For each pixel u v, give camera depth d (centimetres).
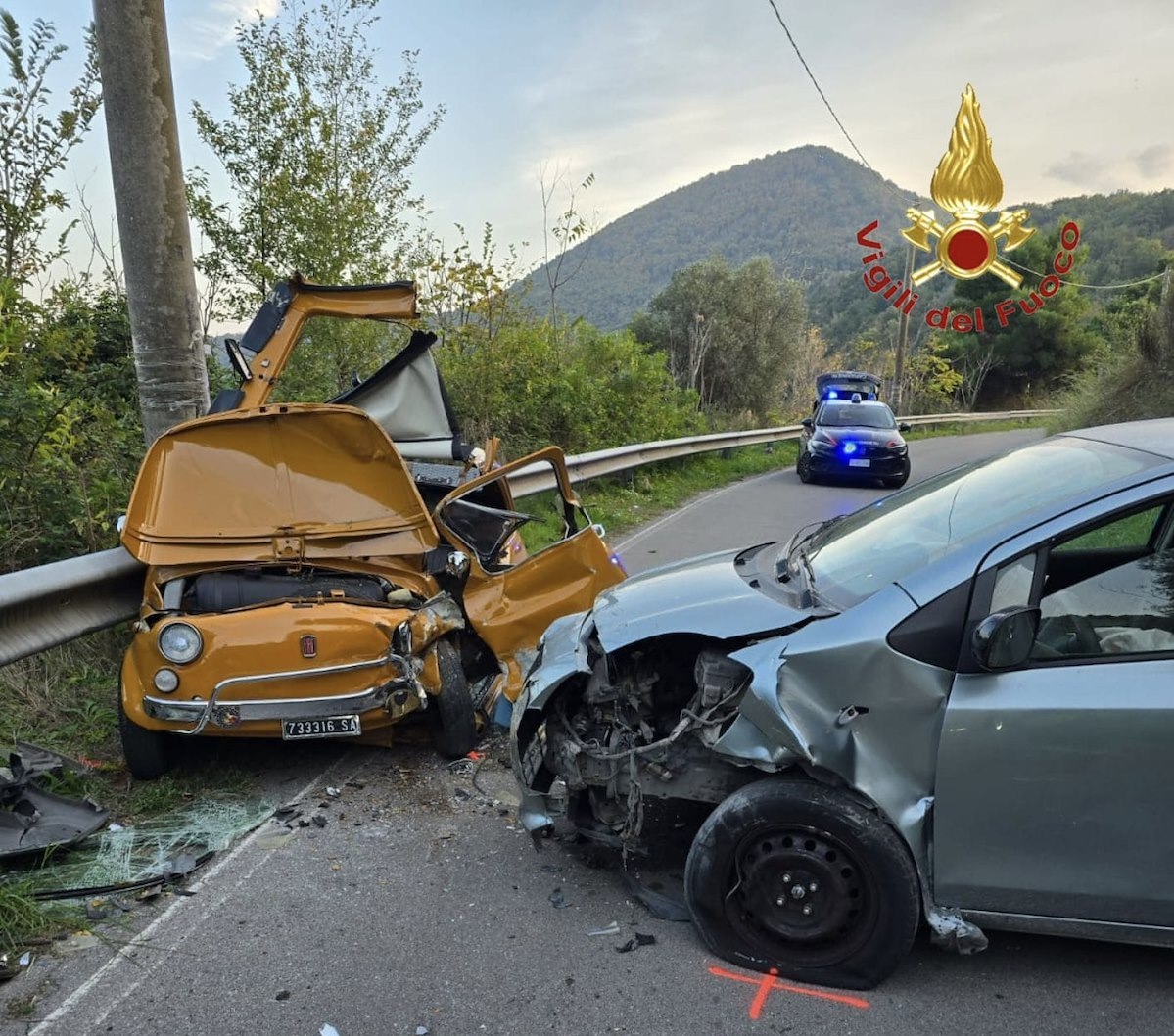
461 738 450
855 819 270
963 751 263
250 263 1055
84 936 307
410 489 495
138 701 402
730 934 291
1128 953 300
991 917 273
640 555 942
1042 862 265
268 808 405
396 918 320
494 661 531
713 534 1077
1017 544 276
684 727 300
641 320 3631
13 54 697
